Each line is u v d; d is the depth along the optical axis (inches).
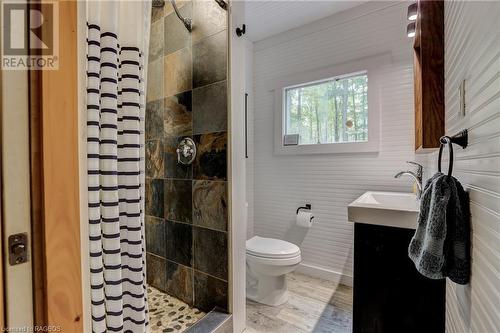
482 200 21.9
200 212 61.3
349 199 85.2
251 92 105.7
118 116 33.0
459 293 29.8
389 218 45.8
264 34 100.1
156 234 71.0
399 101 76.8
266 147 103.3
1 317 17.3
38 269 18.6
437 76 40.4
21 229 17.9
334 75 87.6
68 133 20.2
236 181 58.1
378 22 80.3
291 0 80.4
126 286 33.6
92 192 27.8
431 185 28.6
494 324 18.9
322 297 76.2
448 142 27.9
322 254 90.0
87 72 27.7
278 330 61.1
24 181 18.1
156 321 56.8
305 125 96.2
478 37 23.0
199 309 61.4
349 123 87.2
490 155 20.0
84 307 22.4
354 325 49.1
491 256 19.7
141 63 35.2
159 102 69.6
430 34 40.9
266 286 72.8
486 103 20.9
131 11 33.5
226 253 57.1
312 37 92.3
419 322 44.3
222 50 57.4
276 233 100.7
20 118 17.9
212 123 59.1
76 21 21.1
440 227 25.3
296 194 96.0
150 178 72.4
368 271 48.0
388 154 78.6
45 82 18.9
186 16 63.6
